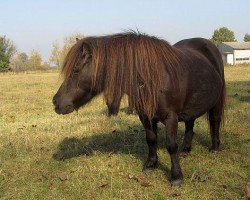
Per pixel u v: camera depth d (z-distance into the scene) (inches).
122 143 254.2
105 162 214.5
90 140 263.9
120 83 163.2
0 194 179.0
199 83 185.2
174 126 171.9
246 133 267.6
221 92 223.6
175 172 177.2
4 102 533.3
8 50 2539.4
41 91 715.4
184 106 182.5
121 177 192.4
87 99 170.9
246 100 431.8
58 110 167.5
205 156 222.1
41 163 222.7
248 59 2992.1
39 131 305.0
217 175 189.6
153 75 161.3
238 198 163.6
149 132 190.4
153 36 172.6
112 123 315.3
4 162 225.9
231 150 231.6
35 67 2736.2
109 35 171.3
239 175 189.3
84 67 163.6
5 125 343.6
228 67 1582.2
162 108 168.2
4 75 1819.6
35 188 183.9
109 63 162.7
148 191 173.6
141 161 214.4
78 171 202.8
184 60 180.1
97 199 168.6
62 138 277.3
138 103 167.0
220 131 251.6
